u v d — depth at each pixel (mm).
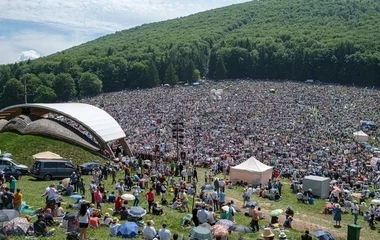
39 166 42250
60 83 187125
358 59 191875
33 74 198000
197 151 62281
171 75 191125
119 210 31109
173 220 30766
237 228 27156
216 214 33719
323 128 86938
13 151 51188
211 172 50438
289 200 42312
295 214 37312
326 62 198750
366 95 137500
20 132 55312
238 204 38656
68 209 30609
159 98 133625
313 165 55094
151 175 47281
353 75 191875
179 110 107938
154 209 32344
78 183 36844
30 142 52938
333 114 105500
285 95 135375
